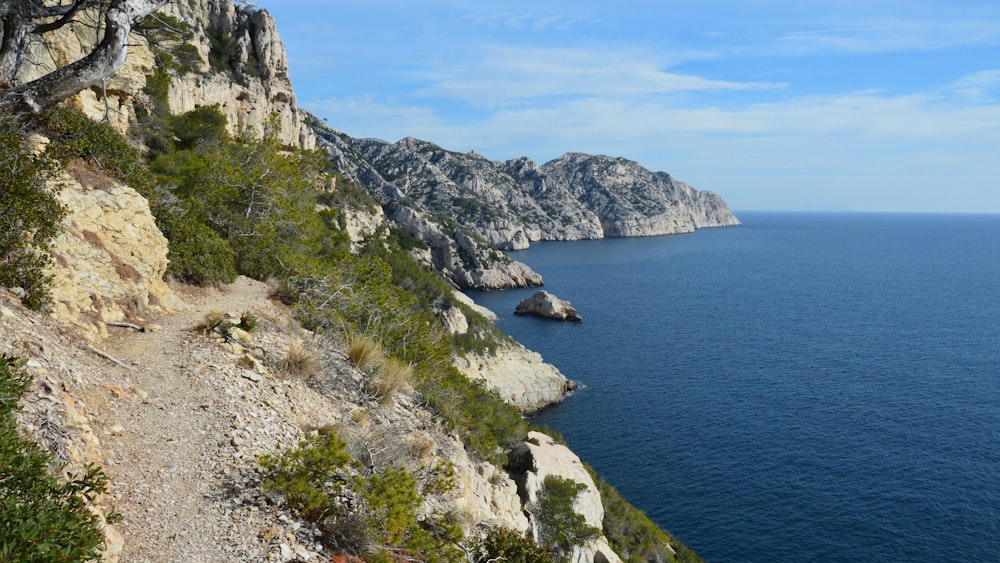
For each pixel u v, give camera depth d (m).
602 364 81.62
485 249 165.50
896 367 80.00
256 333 16.48
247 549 7.74
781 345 92.75
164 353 13.39
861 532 40.84
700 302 133.38
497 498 17.72
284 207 31.88
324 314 21.41
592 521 25.05
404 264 81.12
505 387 64.38
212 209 27.52
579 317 113.31
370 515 9.41
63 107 18.33
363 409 15.01
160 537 7.41
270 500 9.05
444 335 28.08
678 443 54.81
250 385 13.00
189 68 53.81
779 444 54.34
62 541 5.41
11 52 14.98
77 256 14.02
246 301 20.42
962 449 53.16
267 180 32.34
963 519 42.25
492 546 11.58
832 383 72.44
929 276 189.00
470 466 17.12
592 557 23.19
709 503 44.44
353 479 9.96
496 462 21.12
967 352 88.69
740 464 50.44
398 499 9.62
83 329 12.38
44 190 13.62
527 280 160.50
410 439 14.66
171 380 12.06
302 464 9.95
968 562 37.66
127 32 14.81
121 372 11.59
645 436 56.47
